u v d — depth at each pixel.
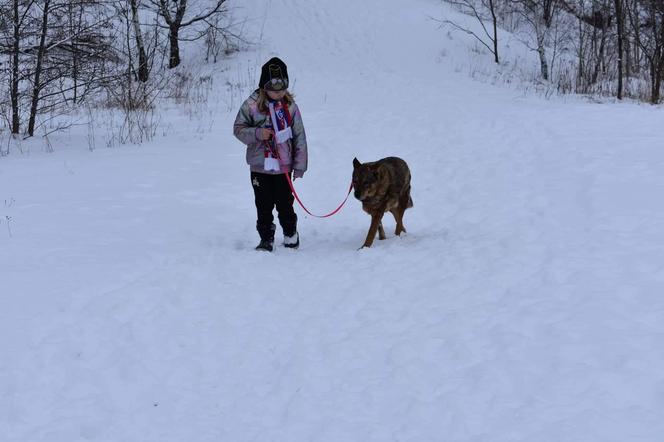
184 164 11.20
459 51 26.30
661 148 10.95
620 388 3.67
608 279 5.39
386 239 7.62
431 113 16.20
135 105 17.17
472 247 6.81
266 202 7.11
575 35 30.03
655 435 3.21
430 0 32.41
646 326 4.43
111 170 10.57
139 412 3.82
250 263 6.60
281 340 4.77
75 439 3.52
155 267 6.29
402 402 3.79
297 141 7.11
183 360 4.45
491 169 10.70
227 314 5.25
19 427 3.62
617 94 20.80
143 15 27.61
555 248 6.43
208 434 3.58
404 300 5.43
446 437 3.40
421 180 10.55
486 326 4.70
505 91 20.75
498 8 32.00
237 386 4.13
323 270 6.42
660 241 6.36
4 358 4.33
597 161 10.21
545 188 9.15
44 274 5.89
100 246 6.84
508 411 3.57
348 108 16.98
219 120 15.82
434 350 4.40
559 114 15.62
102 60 14.96
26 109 13.91
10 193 9.06
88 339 4.66
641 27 24.03
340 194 10.07
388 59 24.62
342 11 28.95
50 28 13.22
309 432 3.55
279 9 28.81
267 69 6.87
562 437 3.26
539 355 4.16
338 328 4.94
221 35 26.23
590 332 4.39
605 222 7.18
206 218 8.35
